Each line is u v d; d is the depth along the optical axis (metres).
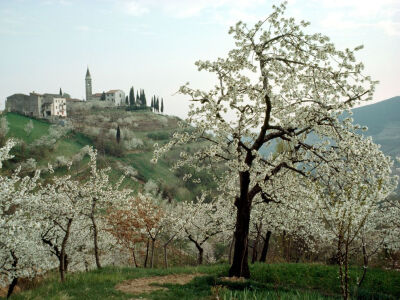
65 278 15.78
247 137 16.00
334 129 13.77
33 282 20.05
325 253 34.38
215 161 16.59
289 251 31.59
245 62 14.29
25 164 95.50
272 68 14.12
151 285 14.63
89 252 34.38
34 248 18.64
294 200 18.45
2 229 12.66
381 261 26.66
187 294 12.69
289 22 14.07
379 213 21.30
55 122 155.12
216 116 14.77
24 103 167.25
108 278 15.53
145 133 183.38
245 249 16.38
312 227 24.98
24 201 14.67
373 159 12.51
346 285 8.71
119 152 135.25
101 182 21.14
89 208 21.05
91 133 151.25
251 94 14.70
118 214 30.03
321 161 14.19
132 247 32.78
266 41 13.98
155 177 118.06
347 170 13.45
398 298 14.18
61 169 104.19
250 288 13.93
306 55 14.20
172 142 14.97
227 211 31.38
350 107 13.91
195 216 33.44
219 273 17.31
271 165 15.61
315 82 14.29
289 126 15.36
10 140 14.43
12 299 11.86
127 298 11.91
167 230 33.84
